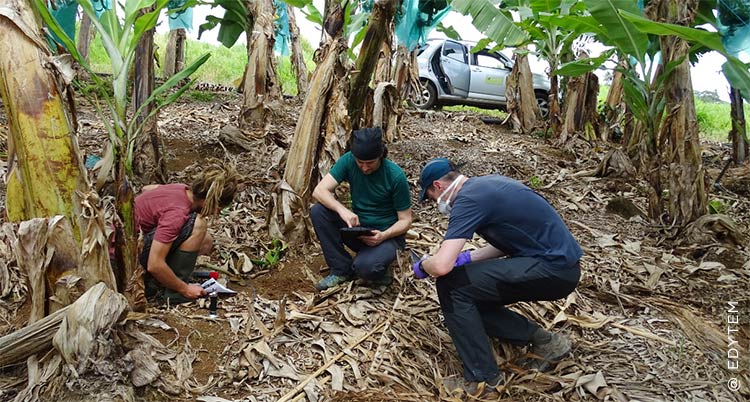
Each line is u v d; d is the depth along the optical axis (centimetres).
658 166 520
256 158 625
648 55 555
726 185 716
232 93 1153
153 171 491
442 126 959
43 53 247
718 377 315
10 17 239
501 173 694
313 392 272
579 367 314
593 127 884
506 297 294
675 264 452
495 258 316
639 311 377
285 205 415
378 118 730
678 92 491
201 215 330
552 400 289
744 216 599
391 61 859
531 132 973
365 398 274
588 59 592
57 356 249
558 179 673
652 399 292
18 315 304
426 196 304
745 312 384
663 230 512
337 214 367
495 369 295
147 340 270
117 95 286
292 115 922
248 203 491
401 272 363
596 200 605
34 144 246
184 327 308
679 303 394
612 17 504
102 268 261
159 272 316
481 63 1230
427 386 296
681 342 341
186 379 268
